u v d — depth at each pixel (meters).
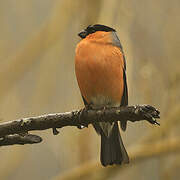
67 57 12.86
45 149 13.88
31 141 7.88
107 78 10.16
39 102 12.52
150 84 11.91
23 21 13.88
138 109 7.46
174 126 12.86
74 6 13.15
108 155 10.12
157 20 12.73
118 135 10.20
